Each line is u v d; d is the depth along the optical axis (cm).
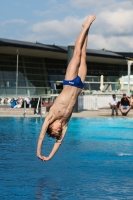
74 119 2484
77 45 646
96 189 649
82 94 3969
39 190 640
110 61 5597
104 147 1190
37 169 819
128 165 874
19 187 659
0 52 4650
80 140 1384
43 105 3422
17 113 2834
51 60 5284
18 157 977
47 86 5109
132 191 638
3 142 1288
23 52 4697
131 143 1302
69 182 698
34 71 5028
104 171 804
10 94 4634
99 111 2917
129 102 2870
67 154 1036
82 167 846
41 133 662
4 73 4691
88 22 645
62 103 651
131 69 6081
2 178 730
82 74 651
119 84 4603
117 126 2048
